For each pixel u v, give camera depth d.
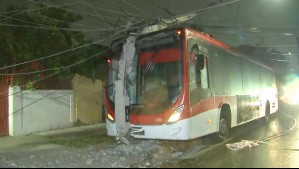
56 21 15.33
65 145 12.12
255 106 17.36
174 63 10.67
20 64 13.55
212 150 11.11
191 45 10.93
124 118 11.80
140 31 12.52
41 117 15.48
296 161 9.19
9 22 14.03
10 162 9.52
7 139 13.35
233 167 8.60
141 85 11.14
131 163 9.32
